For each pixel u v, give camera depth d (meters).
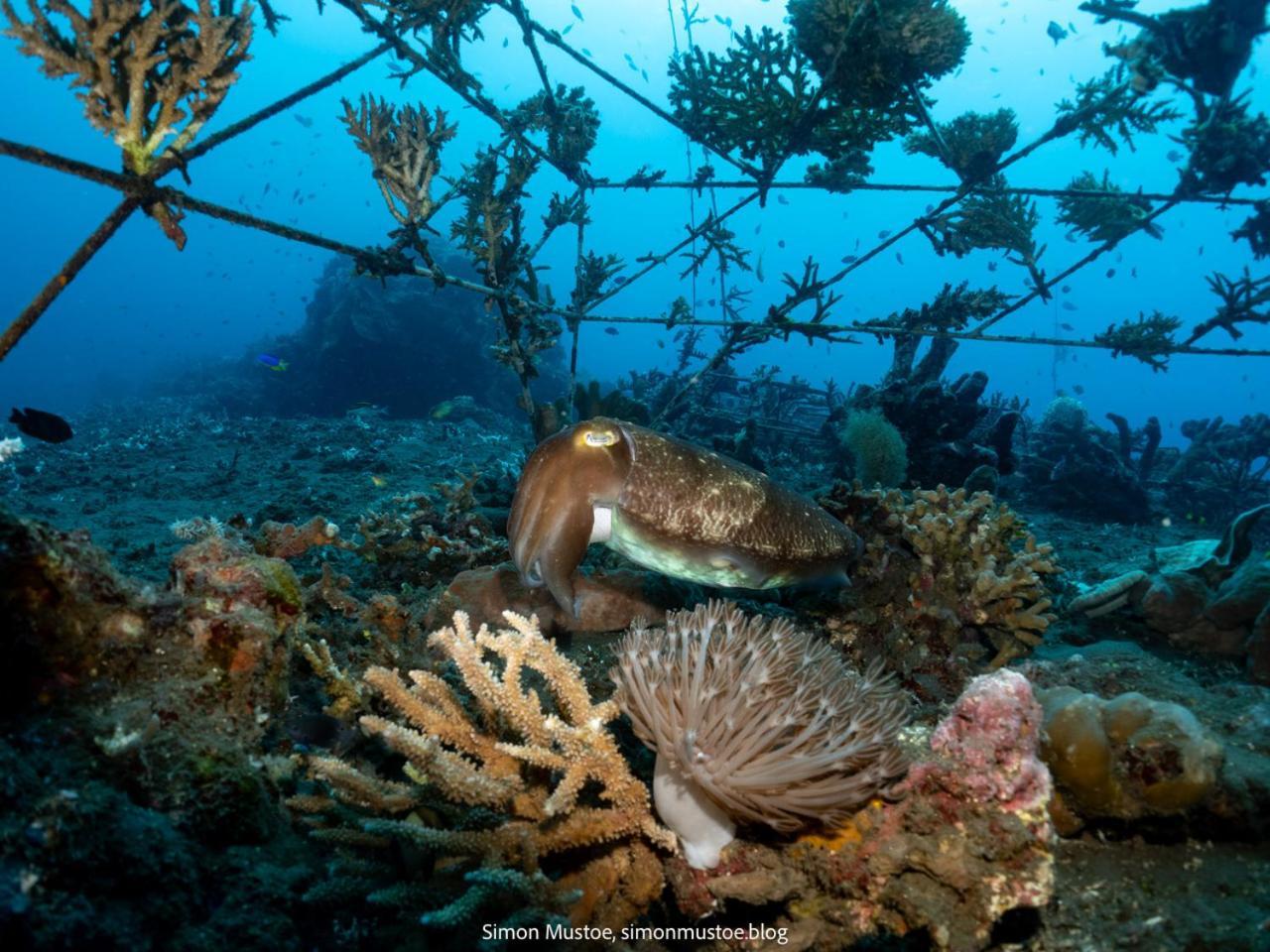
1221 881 0.49
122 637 0.45
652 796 0.49
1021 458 2.38
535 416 1.27
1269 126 0.96
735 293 3.07
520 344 1.16
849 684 0.49
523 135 1.10
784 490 0.61
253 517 1.60
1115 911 0.47
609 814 0.46
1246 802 0.51
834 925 0.46
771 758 0.43
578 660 0.77
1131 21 0.91
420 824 0.46
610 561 0.97
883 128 1.23
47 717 0.40
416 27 0.91
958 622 0.80
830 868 0.45
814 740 0.44
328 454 2.42
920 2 1.07
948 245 1.33
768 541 0.57
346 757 0.57
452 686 0.66
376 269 0.91
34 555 0.41
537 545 0.53
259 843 0.44
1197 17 0.88
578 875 0.46
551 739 0.47
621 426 0.55
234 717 0.49
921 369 1.96
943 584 0.82
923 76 1.14
